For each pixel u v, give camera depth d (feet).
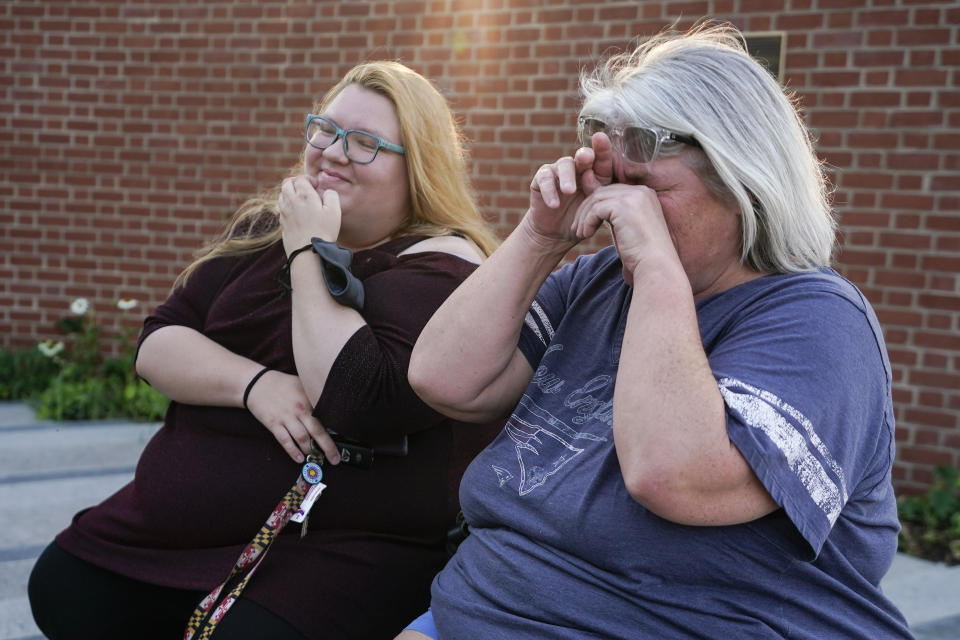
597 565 5.28
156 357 7.55
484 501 5.82
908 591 12.51
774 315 5.21
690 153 5.31
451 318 6.20
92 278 22.89
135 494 7.55
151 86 22.09
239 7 21.18
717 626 5.05
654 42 6.16
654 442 4.79
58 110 22.77
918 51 15.08
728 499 4.80
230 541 7.17
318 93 20.74
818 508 4.82
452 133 8.00
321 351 6.79
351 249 7.94
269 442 7.21
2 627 10.71
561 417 5.83
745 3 16.42
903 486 15.51
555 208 5.88
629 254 5.27
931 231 15.14
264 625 6.44
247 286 7.69
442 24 19.27
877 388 5.19
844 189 15.74
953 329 15.06
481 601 5.63
